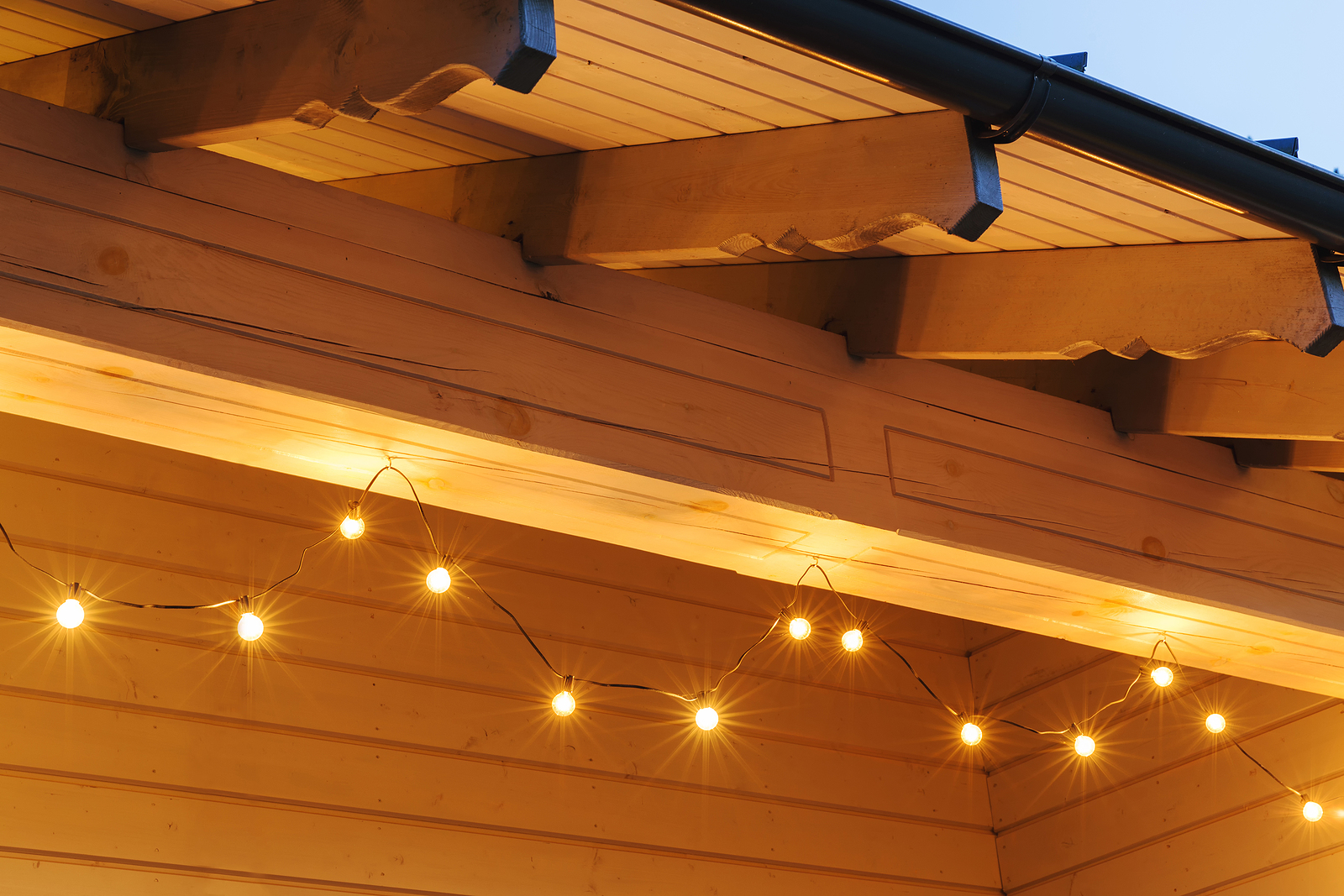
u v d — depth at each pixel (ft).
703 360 7.55
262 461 6.89
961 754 14.82
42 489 9.91
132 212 5.89
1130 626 9.68
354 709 10.80
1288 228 5.96
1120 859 13.28
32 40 6.70
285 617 10.73
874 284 8.17
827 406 7.97
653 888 11.78
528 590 12.33
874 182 5.51
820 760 13.56
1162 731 13.28
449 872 10.71
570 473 7.02
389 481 7.15
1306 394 8.13
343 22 4.99
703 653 13.25
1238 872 12.26
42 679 9.38
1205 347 6.48
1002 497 8.47
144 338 5.71
